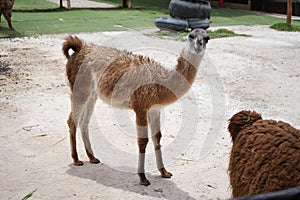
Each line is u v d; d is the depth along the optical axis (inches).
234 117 141.5
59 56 422.9
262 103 306.0
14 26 586.2
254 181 120.3
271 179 115.3
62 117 267.3
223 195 178.7
